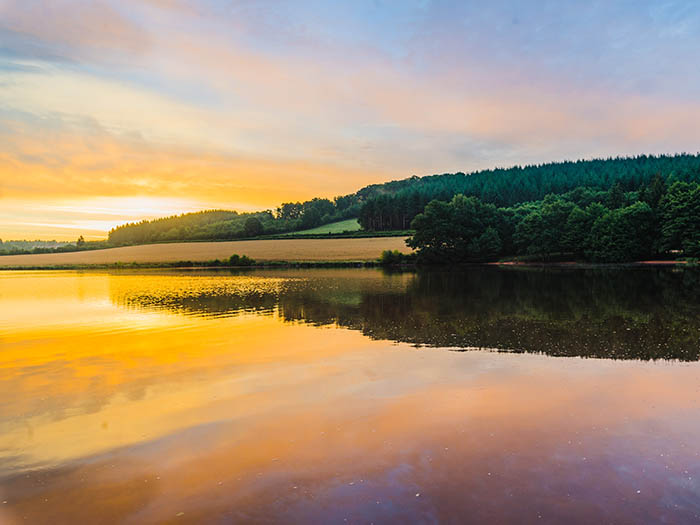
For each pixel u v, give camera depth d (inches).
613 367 453.1
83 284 1772.9
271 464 261.4
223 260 3203.7
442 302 1040.2
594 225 2849.4
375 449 276.2
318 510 216.7
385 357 509.7
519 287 1397.6
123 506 223.5
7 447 290.2
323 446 281.9
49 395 390.9
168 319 824.9
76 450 284.8
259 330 698.2
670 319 756.0
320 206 7824.8
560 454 264.5
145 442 294.0
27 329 735.1
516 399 358.3
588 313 836.0
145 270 2893.7
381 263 3026.6
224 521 209.8
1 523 210.1
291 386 404.5
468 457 263.4
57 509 221.9
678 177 4224.9
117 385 417.7
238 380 426.6
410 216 5132.9
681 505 214.4
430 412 333.4
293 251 3779.5
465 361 485.4
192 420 329.1
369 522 206.8
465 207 3230.8
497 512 211.3
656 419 313.9
